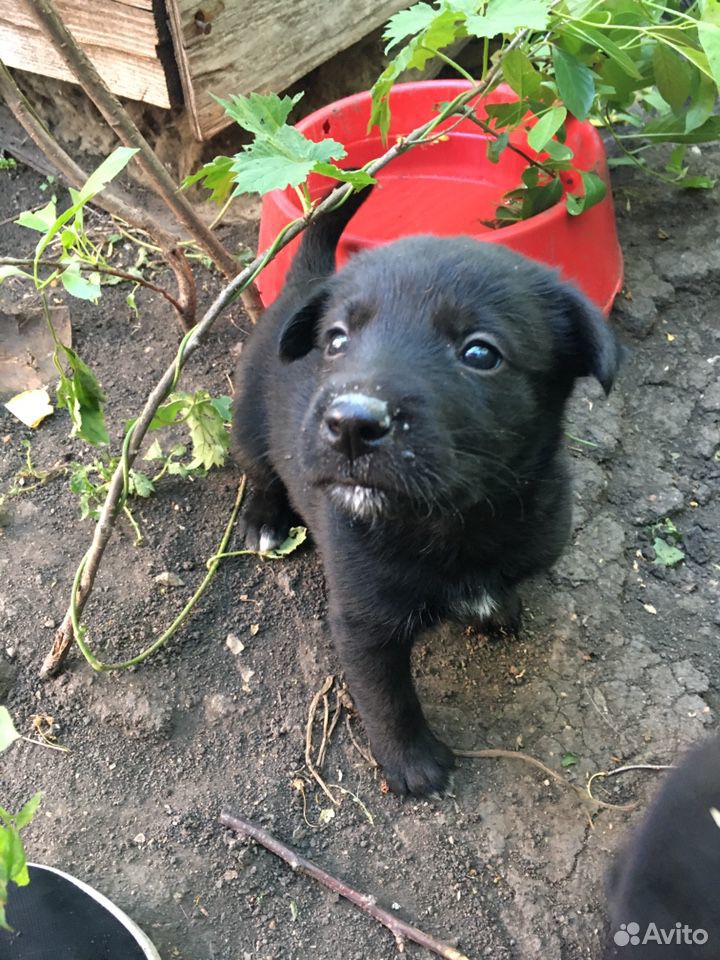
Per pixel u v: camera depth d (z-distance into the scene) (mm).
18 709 371
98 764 357
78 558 417
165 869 329
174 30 478
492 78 363
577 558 422
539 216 450
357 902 322
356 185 308
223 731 369
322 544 331
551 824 343
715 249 551
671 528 443
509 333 279
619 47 423
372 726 347
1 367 494
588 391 484
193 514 439
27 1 312
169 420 431
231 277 453
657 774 357
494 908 324
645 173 592
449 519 292
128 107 575
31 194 595
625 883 275
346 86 635
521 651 394
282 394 369
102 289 536
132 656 385
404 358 262
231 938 316
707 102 498
